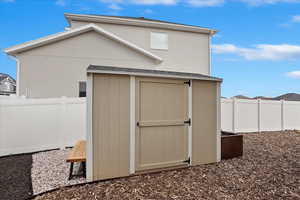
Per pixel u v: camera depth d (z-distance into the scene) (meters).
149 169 4.11
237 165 4.70
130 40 11.30
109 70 3.76
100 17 10.67
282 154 5.75
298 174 4.14
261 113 9.90
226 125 9.30
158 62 9.86
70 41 8.75
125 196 3.12
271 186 3.55
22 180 3.75
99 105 3.73
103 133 3.75
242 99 9.63
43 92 8.44
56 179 3.78
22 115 5.75
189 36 12.46
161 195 3.17
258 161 5.03
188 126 4.53
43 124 6.00
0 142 5.45
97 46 9.03
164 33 11.91
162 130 4.26
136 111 4.02
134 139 3.98
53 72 8.55
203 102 4.74
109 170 3.77
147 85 4.12
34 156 5.40
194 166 4.57
